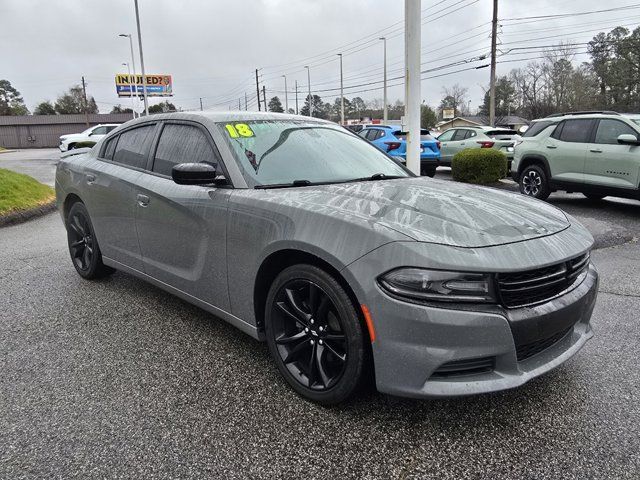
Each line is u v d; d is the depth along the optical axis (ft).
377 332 7.25
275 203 8.83
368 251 7.36
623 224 25.04
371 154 12.53
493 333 6.98
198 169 9.45
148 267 12.31
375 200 8.72
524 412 8.28
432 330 6.91
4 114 306.55
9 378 9.49
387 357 7.23
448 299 6.90
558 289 7.85
